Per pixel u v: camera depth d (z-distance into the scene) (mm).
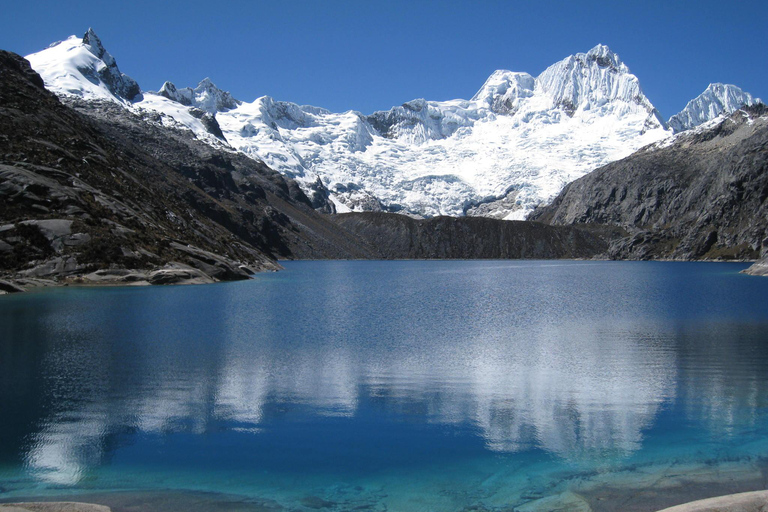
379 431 26031
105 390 31469
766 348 44000
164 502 19562
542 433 25875
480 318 62438
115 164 128250
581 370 37062
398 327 55031
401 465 22578
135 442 24578
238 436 25359
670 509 17719
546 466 22438
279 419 27469
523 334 51219
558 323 58062
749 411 28703
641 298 85500
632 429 26328
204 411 28438
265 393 31516
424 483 21047
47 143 106562
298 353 41875
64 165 102938
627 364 38750
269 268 169375
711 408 29172
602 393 31922
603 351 43219
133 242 95062
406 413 28438
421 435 25594
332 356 41000
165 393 31141
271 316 61875
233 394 31203
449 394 31609
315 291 97125
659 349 43906
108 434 25406
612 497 19859
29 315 56281
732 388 32781
